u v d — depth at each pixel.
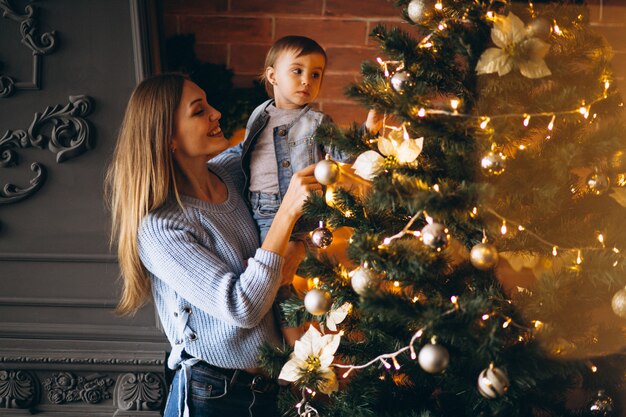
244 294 1.41
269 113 1.76
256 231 1.65
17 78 2.00
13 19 1.97
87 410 2.09
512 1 1.29
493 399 1.25
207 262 1.45
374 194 1.20
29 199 2.06
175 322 1.52
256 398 1.55
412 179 1.21
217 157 1.79
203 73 2.25
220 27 2.31
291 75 1.72
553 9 1.29
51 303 2.07
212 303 1.43
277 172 1.71
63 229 2.06
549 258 1.33
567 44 1.28
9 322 2.09
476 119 1.19
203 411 1.51
